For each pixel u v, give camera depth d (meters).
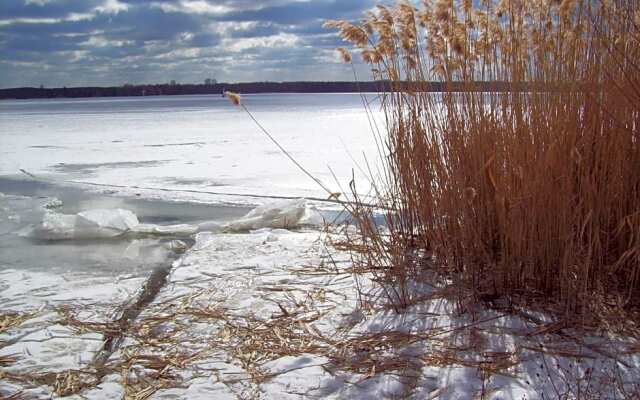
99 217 5.78
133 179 9.75
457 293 3.36
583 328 2.90
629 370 2.47
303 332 3.02
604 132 3.18
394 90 3.99
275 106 47.81
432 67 3.79
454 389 2.39
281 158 12.31
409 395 2.37
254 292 3.63
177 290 3.72
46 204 7.42
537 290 3.32
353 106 44.44
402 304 3.32
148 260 4.72
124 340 3.00
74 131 22.33
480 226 3.46
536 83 3.26
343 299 3.46
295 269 4.08
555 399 2.27
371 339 2.90
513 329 2.94
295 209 5.82
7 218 6.52
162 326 3.16
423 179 3.88
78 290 3.91
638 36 3.03
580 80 3.19
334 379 2.52
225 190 8.35
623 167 3.22
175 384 2.53
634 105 3.02
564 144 3.14
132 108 52.66
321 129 20.47
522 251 3.30
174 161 12.23
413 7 3.83
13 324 3.27
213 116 33.31
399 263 3.68
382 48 3.89
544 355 2.65
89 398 2.43
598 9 3.12
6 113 44.00
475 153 3.44
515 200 3.24
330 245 4.67
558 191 3.15
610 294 3.23
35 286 4.01
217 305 3.43
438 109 3.76
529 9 3.45
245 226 5.76
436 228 3.76
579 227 3.20
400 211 4.19
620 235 3.29
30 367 2.74
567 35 3.26
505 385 2.40
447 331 2.94
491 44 3.49
